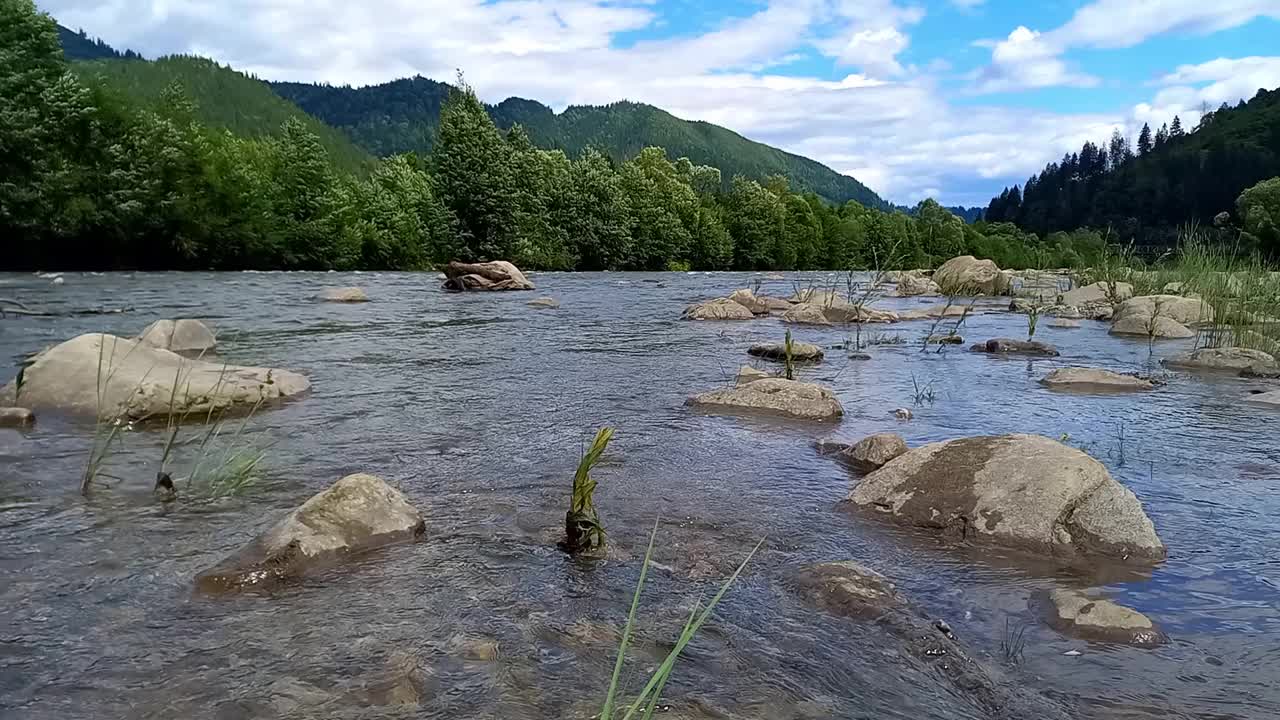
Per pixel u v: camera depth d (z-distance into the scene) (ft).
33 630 9.77
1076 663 9.45
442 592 11.13
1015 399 27.76
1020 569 12.48
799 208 278.87
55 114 103.14
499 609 10.61
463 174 163.32
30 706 8.05
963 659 9.45
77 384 22.11
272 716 7.87
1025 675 9.14
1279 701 8.59
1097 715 8.28
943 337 45.06
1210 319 47.83
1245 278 51.08
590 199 193.77
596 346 40.22
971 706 8.45
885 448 18.51
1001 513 13.93
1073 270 96.22
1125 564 12.69
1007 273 95.30
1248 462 19.13
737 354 37.99
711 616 10.51
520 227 170.09
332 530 12.57
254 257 125.29
